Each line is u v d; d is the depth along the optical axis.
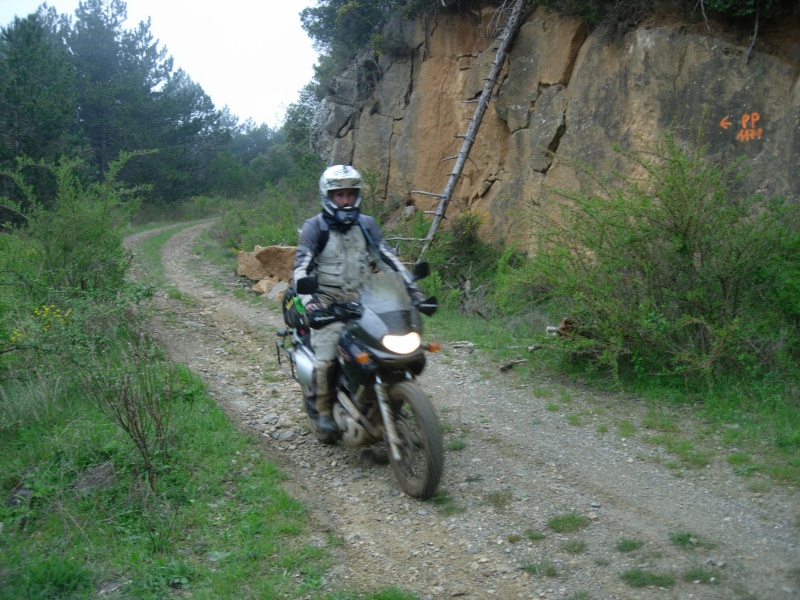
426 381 7.44
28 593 3.51
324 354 5.01
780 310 6.76
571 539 4.14
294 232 16.44
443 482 4.97
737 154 9.68
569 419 6.10
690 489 4.71
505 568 3.87
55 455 4.99
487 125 14.93
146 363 5.97
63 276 8.88
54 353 6.37
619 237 7.01
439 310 11.05
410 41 17.47
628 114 11.46
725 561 3.81
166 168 38.38
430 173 16.56
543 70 13.27
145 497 4.41
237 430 5.86
